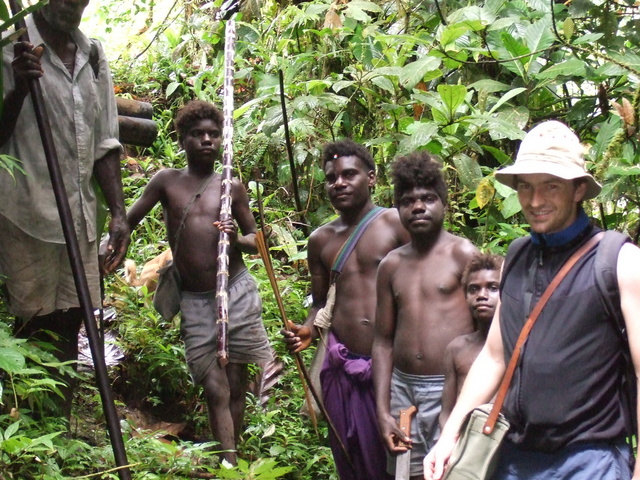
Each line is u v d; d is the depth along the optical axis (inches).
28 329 176.1
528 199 114.7
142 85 327.3
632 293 108.3
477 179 208.7
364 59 245.6
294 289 247.9
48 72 168.1
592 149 200.4
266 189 291.6
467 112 225.5
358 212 179.3
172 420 214.1
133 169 291.3
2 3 137.9
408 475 155.3
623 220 214.5
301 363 167.0
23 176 166.1
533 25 224.8
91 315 151.4
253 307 193.5
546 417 110.4
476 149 209.9
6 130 163.2
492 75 248.8
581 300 109.9
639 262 109.4
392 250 168.1
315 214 264.1
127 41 392.2
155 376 216.1
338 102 231.0
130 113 212.7
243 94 313.6
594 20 235.3
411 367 157.9
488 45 239.0
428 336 157.0
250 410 211.8
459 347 151.6
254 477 141.7
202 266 192.4
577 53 229.9
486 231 213.3
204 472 178.4
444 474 118.0
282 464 189.2
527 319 113.4
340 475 176.4
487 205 219.9
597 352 109.7
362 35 252.4
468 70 241.0
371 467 171.3
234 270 193.5
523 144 116.9
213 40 308.2
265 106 264.2
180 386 217.0
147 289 230.5
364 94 253.8
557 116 237.1
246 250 193.2
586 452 109.5
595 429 109.6
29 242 167.8
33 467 149.9
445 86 203.2
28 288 168.4
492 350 122.2
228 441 185.5
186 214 193.9
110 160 177.5
